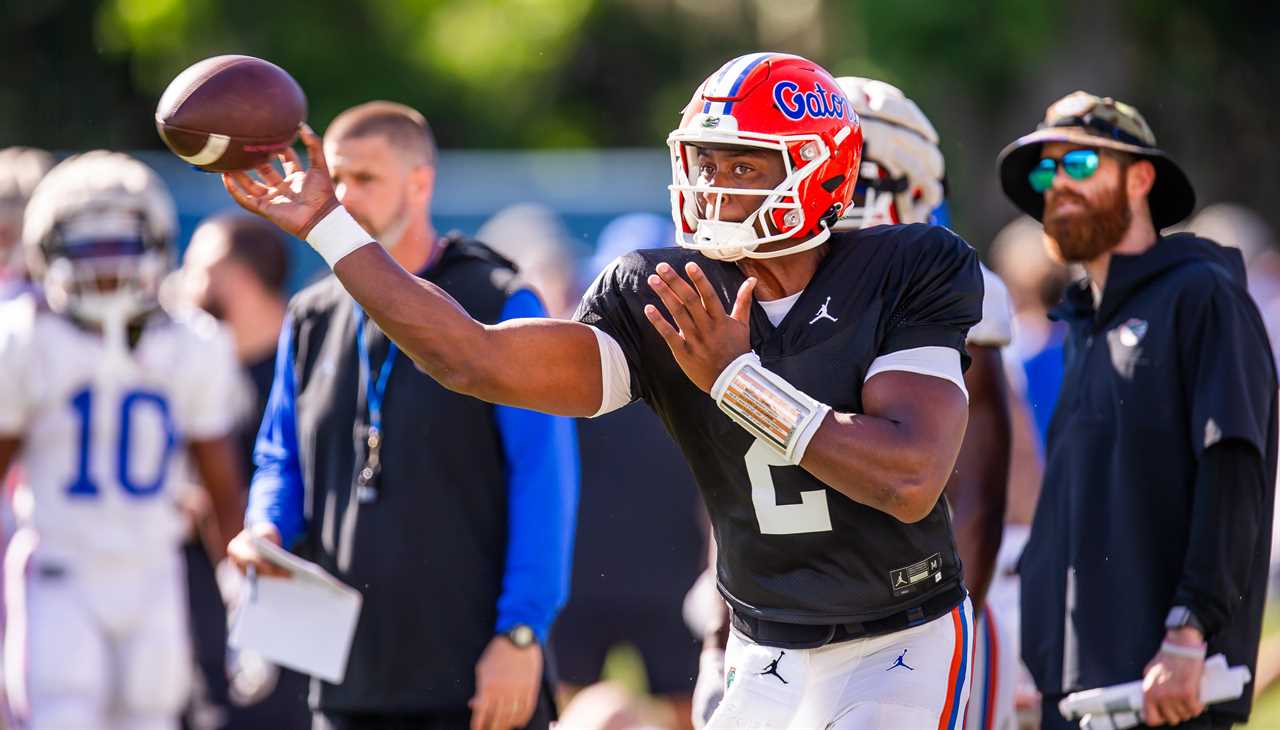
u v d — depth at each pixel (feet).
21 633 65.67
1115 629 50.26
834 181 39.01
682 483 87.25
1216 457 48.83
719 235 38.29
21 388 65.67
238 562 54.75
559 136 258.37
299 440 56.08
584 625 86.84
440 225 152.15
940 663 39.91
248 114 37.83
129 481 66.64
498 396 38.06
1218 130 245.04
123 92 253.85
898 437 36.50
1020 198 57.16
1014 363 64.28
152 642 67.15
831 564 39.27
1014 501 63.16
